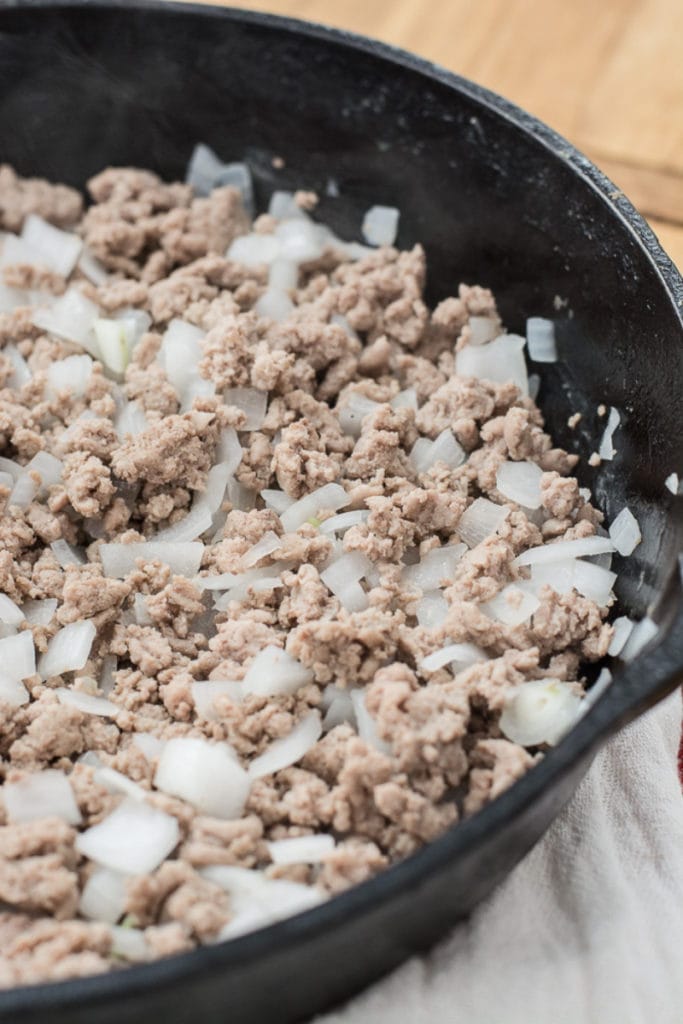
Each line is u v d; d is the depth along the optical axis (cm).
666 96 61
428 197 54
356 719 45
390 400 51
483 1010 43
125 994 37
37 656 46
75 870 42
